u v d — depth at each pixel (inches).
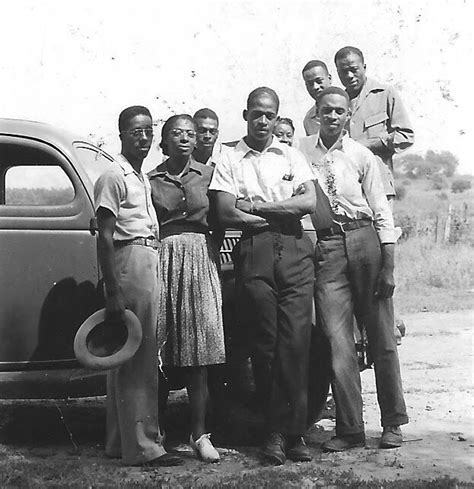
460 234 643.5
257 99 186.4
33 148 201.8
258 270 182.7
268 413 183.6
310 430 216.1
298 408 182.1
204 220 186.5
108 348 178.7
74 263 198.2
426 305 474.3
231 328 198.7
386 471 175.6
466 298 493.4
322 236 197.5
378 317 196.5
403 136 239.5
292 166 188.1
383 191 197.2
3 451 192.9
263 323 182.9
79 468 176.7
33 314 197.3
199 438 184.5
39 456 189.3
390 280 194.9
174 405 253.0
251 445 198.2
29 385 195.0
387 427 197.9
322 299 195.0
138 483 162.4
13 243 196.5
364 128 242.5
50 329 197.9
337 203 194.7
